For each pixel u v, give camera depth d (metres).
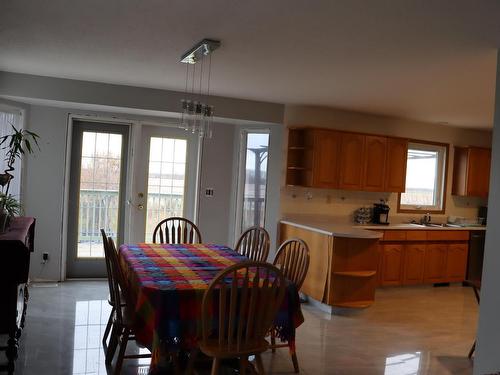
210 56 3.55
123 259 3.52
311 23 2.71
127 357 2.95
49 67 4.28
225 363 3.30
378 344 3.93
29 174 5.11
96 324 3.98
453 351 3.84
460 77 3.82
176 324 2.49
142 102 5.04
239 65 3.81
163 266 3.12
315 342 3.90
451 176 6.99
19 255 2.69
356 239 4.74
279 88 4.70
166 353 2.53
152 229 5.72
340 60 3.49
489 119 5.92
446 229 6.23
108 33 3.12
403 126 6.44
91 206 5.49
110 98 4.92
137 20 2.82
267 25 2.79
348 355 3.64
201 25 2.85
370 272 4.73
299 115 5.74
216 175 5.90
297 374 3.22
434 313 5.00
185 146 5.82
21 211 5.05
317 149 5.53
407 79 3.98
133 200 5.56
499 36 2.76
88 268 5.52
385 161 5.99
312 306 5.02
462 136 6.99
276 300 2.59
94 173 5.48
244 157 5.96
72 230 5.43
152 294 2.50
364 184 5.86
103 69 4.25
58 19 2.88
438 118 6.13
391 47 3.10
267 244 3.96
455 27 2.65
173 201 5.82
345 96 4.94
